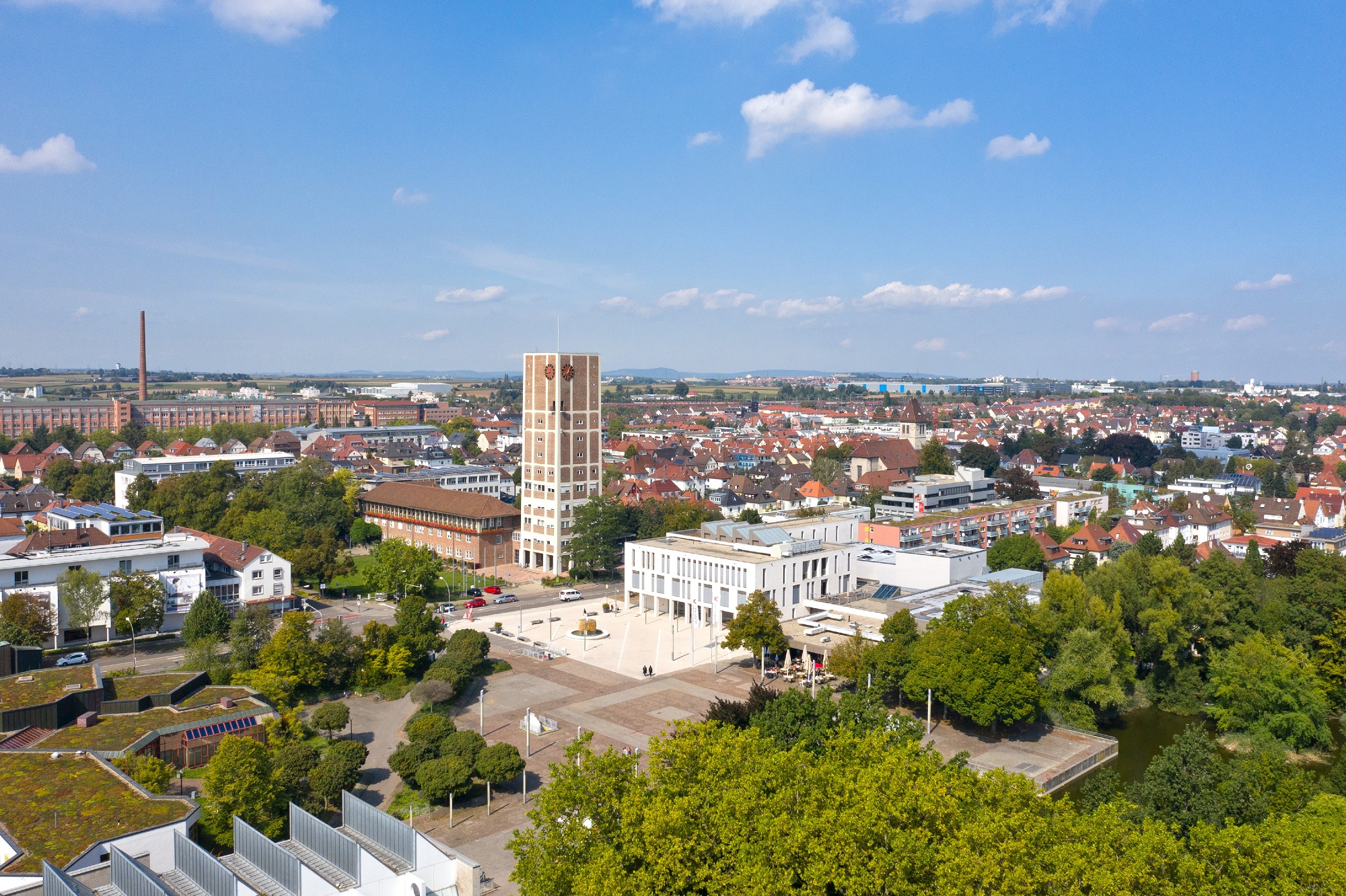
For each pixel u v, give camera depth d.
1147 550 199.00
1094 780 85.56
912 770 70.25
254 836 69.44
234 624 136.75
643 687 136.12
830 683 137.75
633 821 63.81
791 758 69.00
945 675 115.94
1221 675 127.50
